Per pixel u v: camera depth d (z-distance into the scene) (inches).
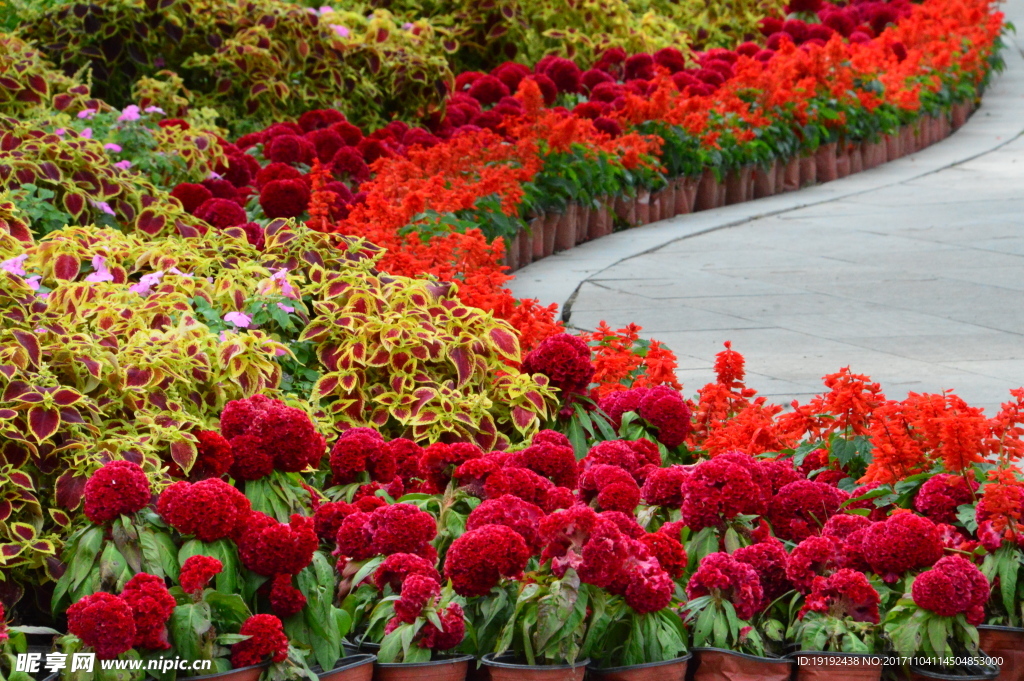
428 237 347.3
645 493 169.5
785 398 288.0
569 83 595.2
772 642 149.0
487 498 161.9
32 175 313.1
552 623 135.4
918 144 690.2
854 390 196.1
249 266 245.1
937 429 175.6
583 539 138.3
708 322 361.1
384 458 182.9
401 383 225.5
